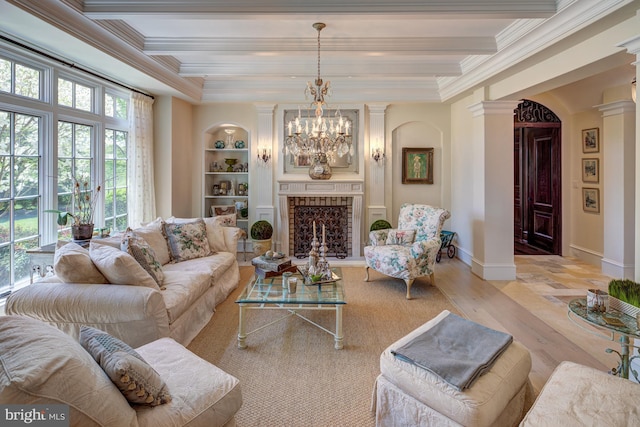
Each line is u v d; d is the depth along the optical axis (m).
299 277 3.29
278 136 5.90
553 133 6.03
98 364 1.30
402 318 3.32
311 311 3.49
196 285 3.02
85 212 3.97
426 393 1.62
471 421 1.48
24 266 3.34
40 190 3.48
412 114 5.93
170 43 3.70
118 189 4.67
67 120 3.76
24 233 3.33
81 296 2.26
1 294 3.13
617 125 4.69
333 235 5.98
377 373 2.38
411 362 1.73
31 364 1.05
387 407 1.81
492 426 1.56
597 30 2.69
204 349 2.71
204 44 3.69
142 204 4.77
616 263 4.73
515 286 4.32
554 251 6.06
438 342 1.90
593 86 4.96
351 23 3.30
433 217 4.41
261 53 3.75
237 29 3.46
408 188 6.05
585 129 5.51
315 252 3.27
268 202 5.96
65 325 2.27
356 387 2.22
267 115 5.85
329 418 1.94
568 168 5.84
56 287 2.33
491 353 1.77
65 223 3.35
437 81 5.41
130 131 4.66
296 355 2.62
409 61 4.46
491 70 3.94
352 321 3.25
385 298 3.88
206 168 6.01
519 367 1.79
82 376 1.12
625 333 1.75
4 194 3.15
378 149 5.87
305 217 5.97
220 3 2.71
